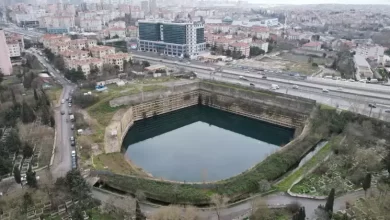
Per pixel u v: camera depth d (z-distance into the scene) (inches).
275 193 4173.2
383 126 5920.3
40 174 4520.2
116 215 3695.9
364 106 6796.3
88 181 4355.3
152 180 4527.6
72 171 4234.7
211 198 4065.0
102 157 5378.9
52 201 3868.1
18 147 5128.0
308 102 7249.0
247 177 4611.2
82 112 6963.6
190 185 4389.8
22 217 3641.7
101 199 4072.3
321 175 4662.9
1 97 7062.0
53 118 6186.0
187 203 4097.0
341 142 5610.2
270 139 7470.5
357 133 5743.1
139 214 3486.7
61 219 3636.8
